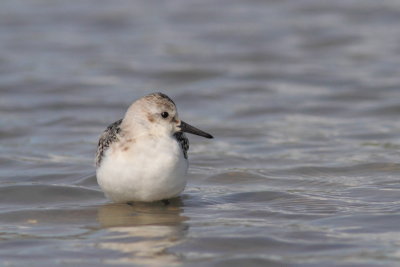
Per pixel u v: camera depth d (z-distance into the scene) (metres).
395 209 11.23
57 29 27.48
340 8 29.80
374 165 14.12
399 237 9.87
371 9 29.45
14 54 24.41
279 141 16.31
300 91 20.78
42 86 21.27
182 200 12.12
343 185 12.91
